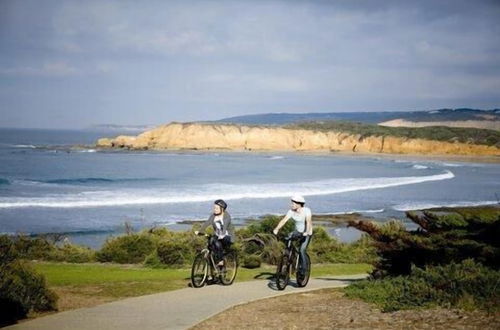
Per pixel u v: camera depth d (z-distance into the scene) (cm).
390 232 1189
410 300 920
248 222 3950
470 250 1072
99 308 983
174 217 4222
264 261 1867
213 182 7569
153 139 18112
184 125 18650
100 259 1959
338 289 1195
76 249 2095
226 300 1062
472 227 1127
